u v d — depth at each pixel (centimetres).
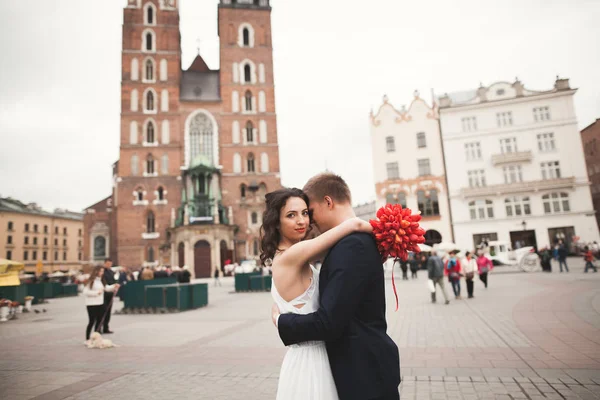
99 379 622
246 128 5238
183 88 5319
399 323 1037
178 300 1559
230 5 5453
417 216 224
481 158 4409
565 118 4278
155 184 4825
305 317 204
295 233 252
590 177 5031
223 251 4656
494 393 485
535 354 653
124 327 1206
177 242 4588
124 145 4844
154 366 695
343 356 207
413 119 4597
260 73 5388
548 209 4219
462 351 704
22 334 1137
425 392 500
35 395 546
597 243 3719
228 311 1512
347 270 200
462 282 2211
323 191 256
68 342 977
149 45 5169
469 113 4475
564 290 1503
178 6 5322
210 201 4812
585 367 568
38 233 7831
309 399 214
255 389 545
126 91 4966
